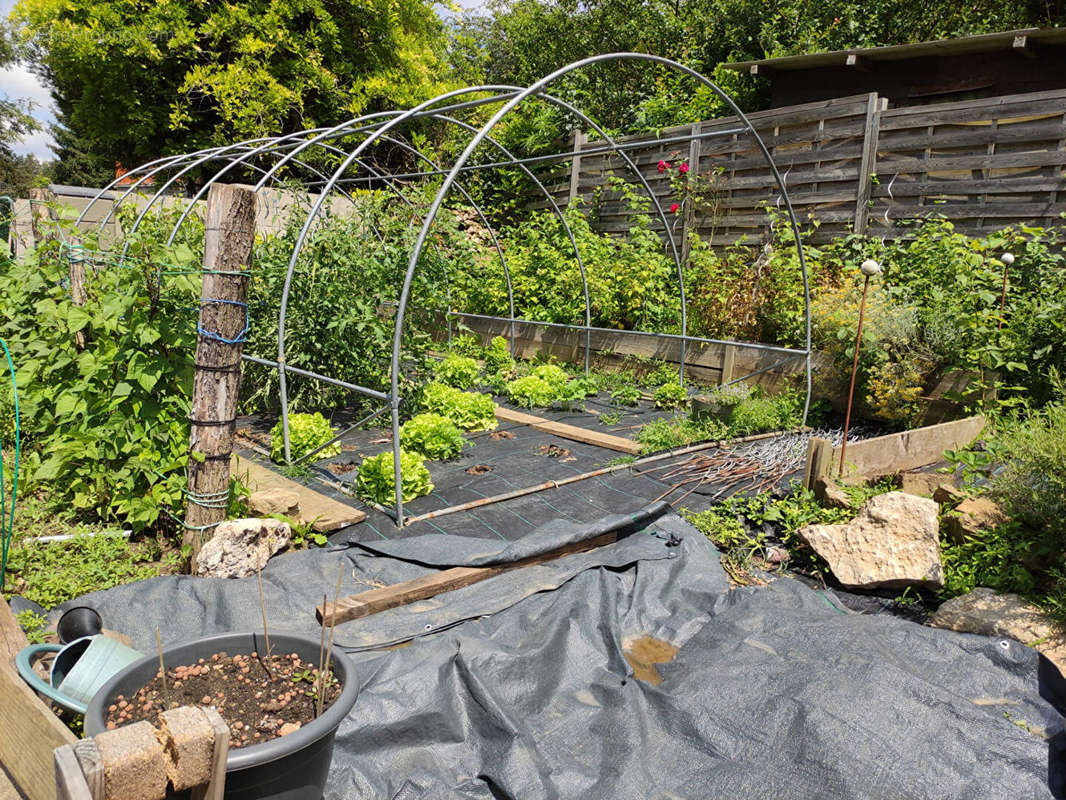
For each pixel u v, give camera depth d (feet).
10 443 18.08
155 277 13.57
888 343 22.36
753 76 39.78
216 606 11.75
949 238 23.40
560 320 34.58
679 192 34.37
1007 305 22.26
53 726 6.13
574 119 39.60
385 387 24.40
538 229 38.86
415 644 10.66
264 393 23.75
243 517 14.64
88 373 14.34
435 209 15.06
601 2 61.52
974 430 19.53
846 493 15.76
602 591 12.72
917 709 9.20
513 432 23.53
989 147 24.63
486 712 9.34
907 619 12.62
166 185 26.21
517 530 15.44
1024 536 13.17
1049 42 28.53
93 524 14.53
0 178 96.73
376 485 16.51
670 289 33.37
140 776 5.10
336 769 8.40
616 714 9.50
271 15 45.73
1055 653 10.74
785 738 8.83
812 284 26.96
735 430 22.08
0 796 7.11
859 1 47.73
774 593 12.96
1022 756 8.63
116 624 11.09
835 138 28.63
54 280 16.88
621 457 20.40
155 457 14.01
